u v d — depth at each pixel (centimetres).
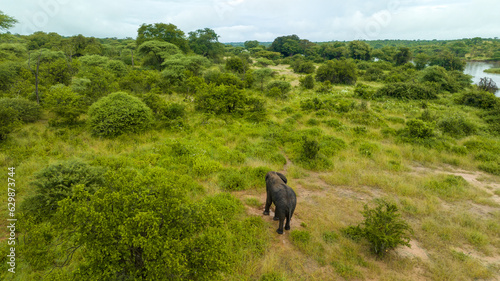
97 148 1060
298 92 3109
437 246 586
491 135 1491
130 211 392
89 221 372
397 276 496
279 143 1265
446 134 1452
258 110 1836
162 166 914
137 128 1255
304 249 553
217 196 737
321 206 743
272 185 645
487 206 771
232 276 463
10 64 2280
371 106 2262
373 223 586
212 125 1475
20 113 1295
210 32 7231
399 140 1333
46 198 580
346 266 514
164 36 5631
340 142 1264
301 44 12288
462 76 4259
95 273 349
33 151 971
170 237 372
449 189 853
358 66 6406
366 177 919
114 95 1302
